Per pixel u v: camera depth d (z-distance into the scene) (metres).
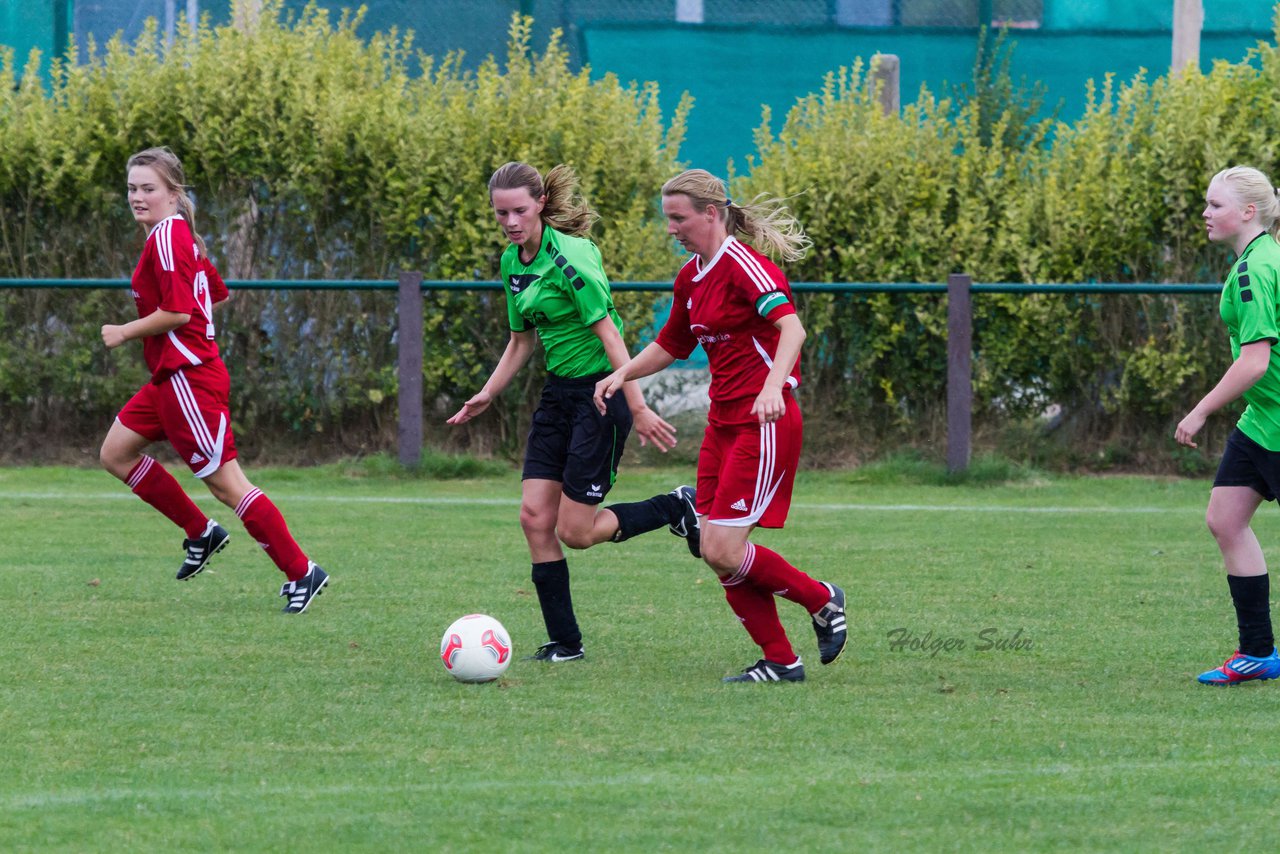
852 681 20.55
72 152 48.22
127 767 16.02
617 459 21.98
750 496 19.89
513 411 48.31
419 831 13.94
